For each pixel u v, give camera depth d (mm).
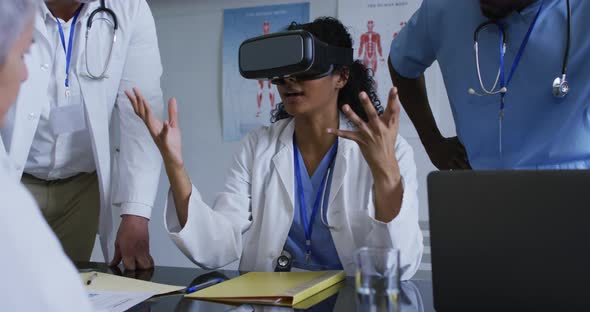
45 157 1592
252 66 1231
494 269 806
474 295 815
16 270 450
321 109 1400
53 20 1541
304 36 1197
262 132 1558
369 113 1078
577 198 772
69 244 1736
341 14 2904
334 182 1396
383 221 1176
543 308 782
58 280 472
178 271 1297
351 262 1346
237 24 3059
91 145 1606
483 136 1489
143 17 1670
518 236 796
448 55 1585
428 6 1645
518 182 801
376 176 1140
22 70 566
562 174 781
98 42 1589
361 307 779
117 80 1620
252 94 3049
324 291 1055
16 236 459
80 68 1557
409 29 1753
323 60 1248
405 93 1911
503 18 1419
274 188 1434
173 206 1312
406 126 2785
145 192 1495
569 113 1352
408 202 1169
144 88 1635
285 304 953
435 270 837
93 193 1725
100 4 1603
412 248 1194
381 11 2855
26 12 560
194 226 1297
